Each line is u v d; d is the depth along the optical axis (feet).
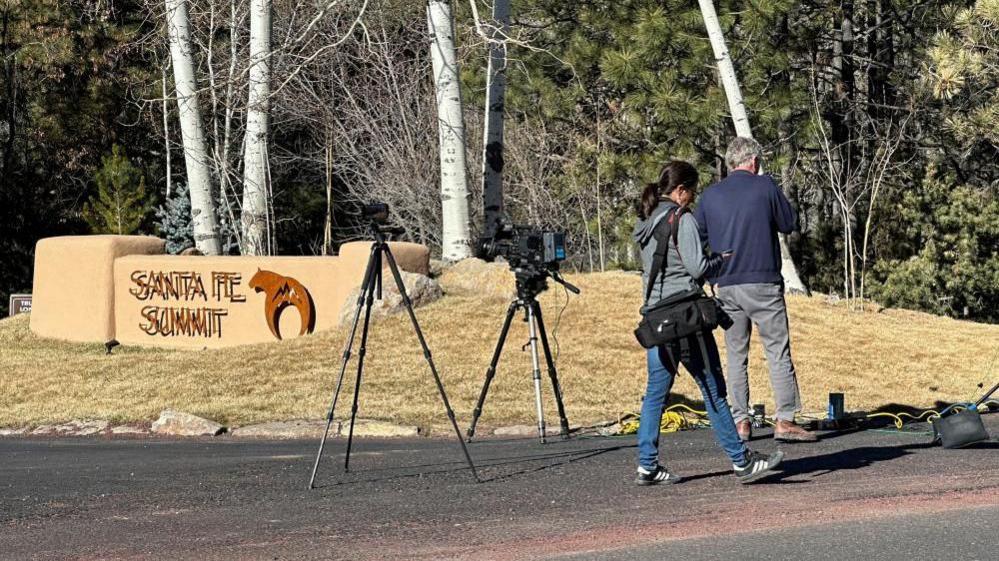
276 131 183.21
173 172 198.49
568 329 87.04
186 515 41.93
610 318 89.81
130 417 74.49
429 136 161.68
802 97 126.21
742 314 54.39
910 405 72.64
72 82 186.70
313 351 84.53
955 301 143.95
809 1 137.18
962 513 38.29
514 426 66.90
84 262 102.73
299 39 108.68
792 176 141.08
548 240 58.85
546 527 38.11
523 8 143.13
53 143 187.73
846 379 79.61
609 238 156.66
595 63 136.77
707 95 123.24
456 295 94.94
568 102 141.69
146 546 37.11
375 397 74.49
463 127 105.29
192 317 97.71
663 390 44.01
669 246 42.70
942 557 33.14
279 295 94.07
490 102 113.29
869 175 146.72
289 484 47.88
